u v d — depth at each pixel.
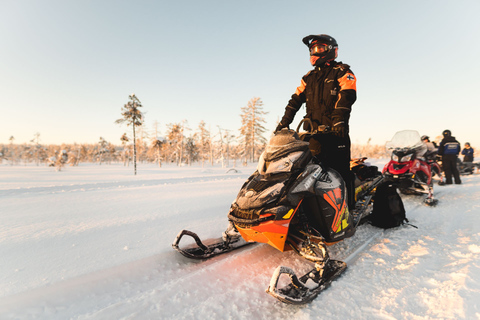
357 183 3.36
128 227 3.41
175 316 1.63
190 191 7.06
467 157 11.19
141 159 98.31
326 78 2.69
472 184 7.73
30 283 1.93
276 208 1.99
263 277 2.15
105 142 93.81
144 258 2.39
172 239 2.92
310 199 2.27
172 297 1.83
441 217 3.93
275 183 2.13
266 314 1.67
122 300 1.81
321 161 2.56
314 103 2.77
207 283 2.04
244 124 56.16
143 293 1.90
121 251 2.55
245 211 2.14
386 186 3.53
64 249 2.62
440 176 7.82
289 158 2.16
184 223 3.61
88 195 6.48
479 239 2.73
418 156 5.32
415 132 5.49
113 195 6.44
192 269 2.31
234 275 2.17
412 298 1.75
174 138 71.44
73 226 3.48
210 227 3.41
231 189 7.45
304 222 2.22
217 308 1.72
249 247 2.77
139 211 4.41
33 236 3.04
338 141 2.53
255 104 55.19
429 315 1.54
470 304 1.56
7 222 3.73
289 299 1.60
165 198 5.84
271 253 2.61
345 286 1.97
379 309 1.66
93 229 3.33
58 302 1.76
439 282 1.91
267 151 2.33
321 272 1.97
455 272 2.00
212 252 2.57
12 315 1.61
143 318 1.60
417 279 2.00
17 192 7.09
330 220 2.29
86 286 1.95
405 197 5.78
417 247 2.70
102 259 2.37
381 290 1.89
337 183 2.39
